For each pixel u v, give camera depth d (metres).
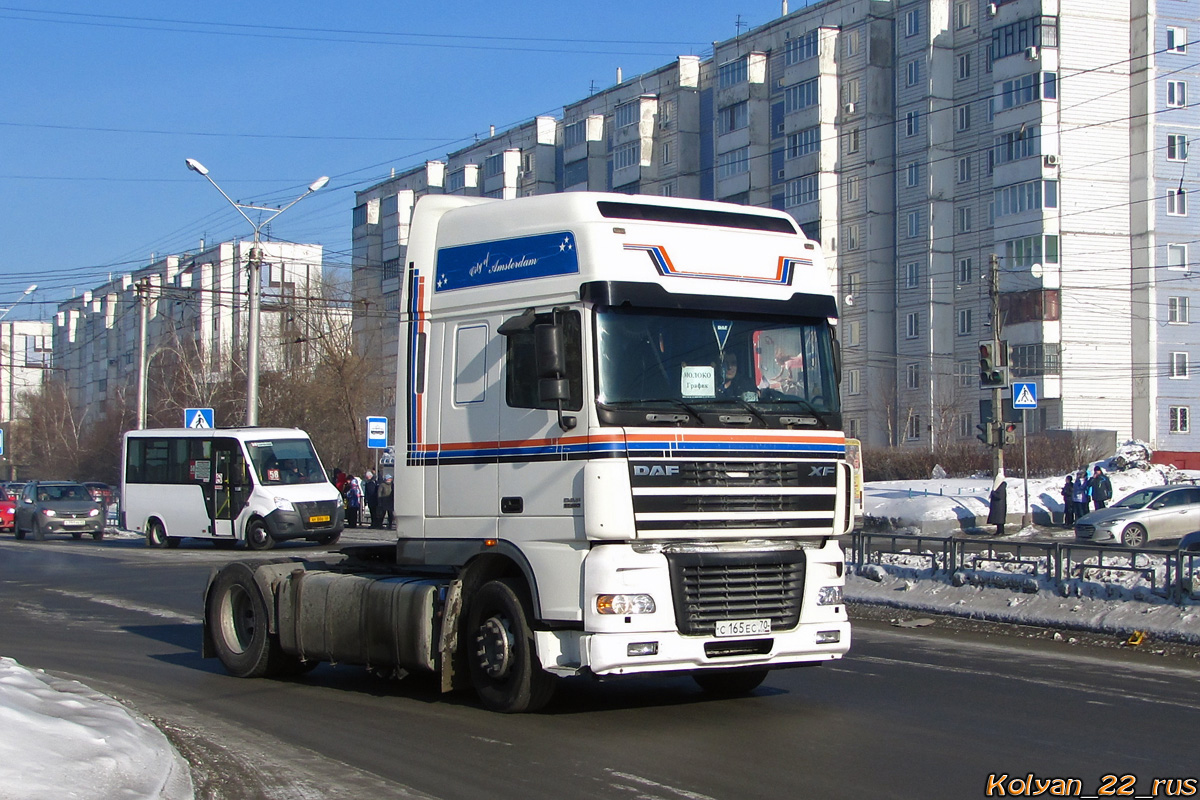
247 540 29.91
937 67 59.56
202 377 54.72
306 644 10.73
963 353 59.16
